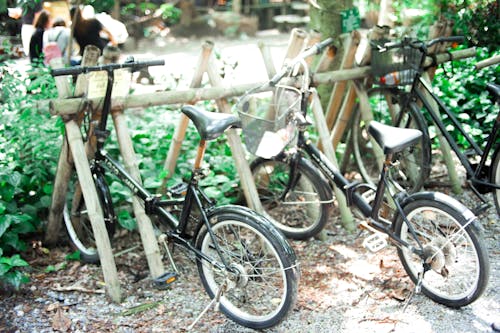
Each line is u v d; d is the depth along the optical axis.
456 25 5.28
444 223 3.43
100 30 5.15
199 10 12.02
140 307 2.99
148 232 3.15
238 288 2.87
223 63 4.95
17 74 3.78
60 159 3.30
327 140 3.79
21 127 3.68
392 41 3.85
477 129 4.69
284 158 3.49
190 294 3.11
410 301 2.97
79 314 2.93
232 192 4.14
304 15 12.16
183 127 3.62
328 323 2.82
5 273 3.03
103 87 3.10
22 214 3.47
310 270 3.32
